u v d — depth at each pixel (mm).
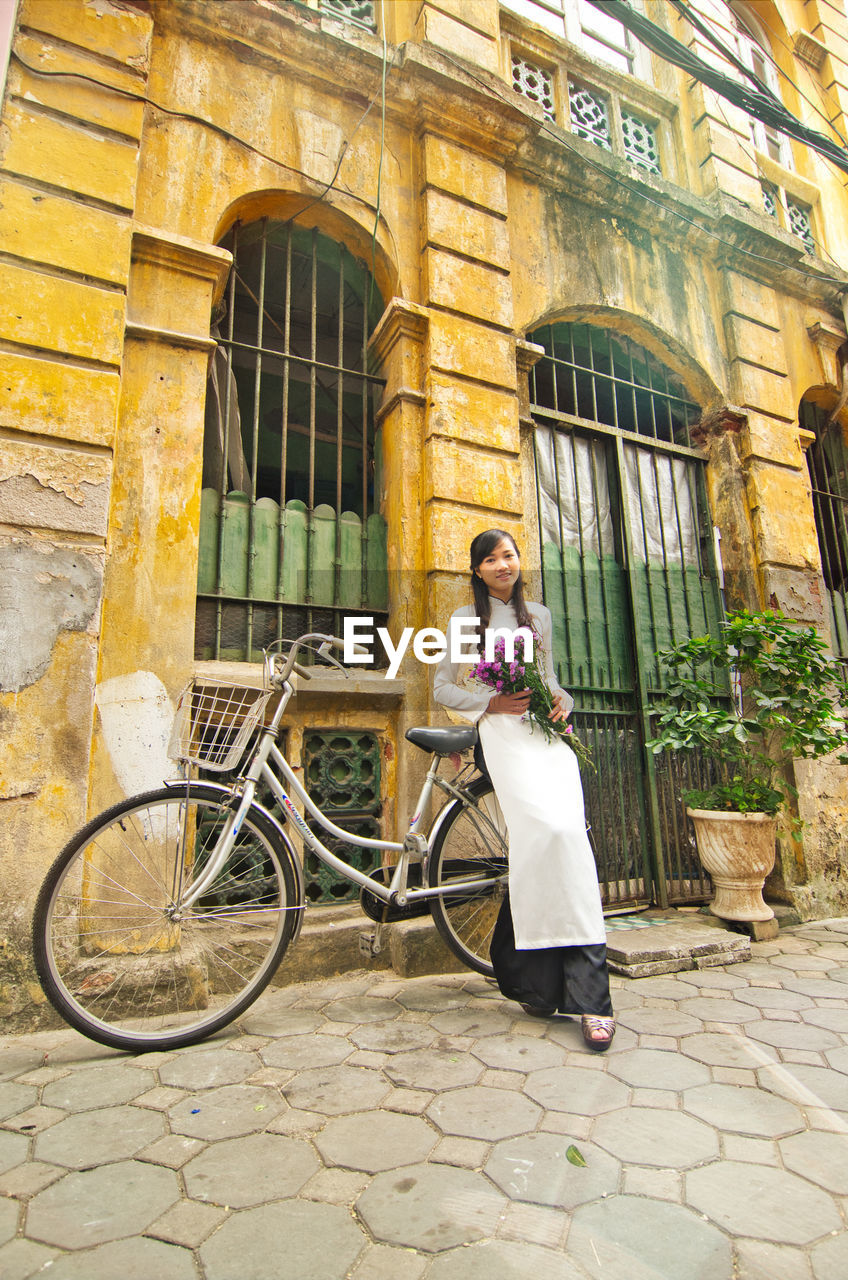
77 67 2887
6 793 2344
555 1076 1937
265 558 3256
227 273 3129
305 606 3305
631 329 4684
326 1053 2090
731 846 3650
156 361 2900
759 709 4004
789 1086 1880
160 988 2432
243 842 2715
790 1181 1439
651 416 5039
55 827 2393
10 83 2748
